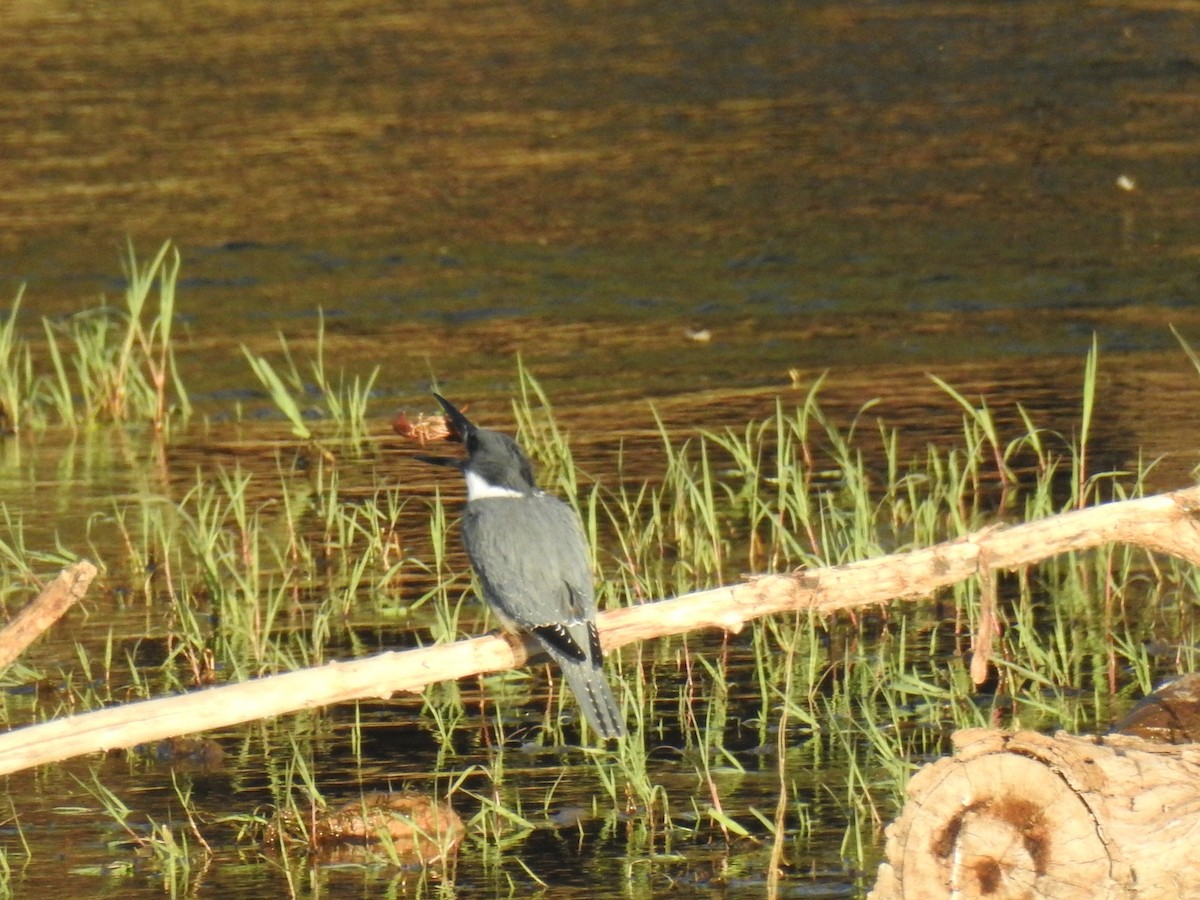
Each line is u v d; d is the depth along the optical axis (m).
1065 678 9.77
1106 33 29.92
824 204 22.22
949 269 19.66
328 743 9.35
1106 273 19.23
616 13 32.66
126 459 14.54
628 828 8.22
